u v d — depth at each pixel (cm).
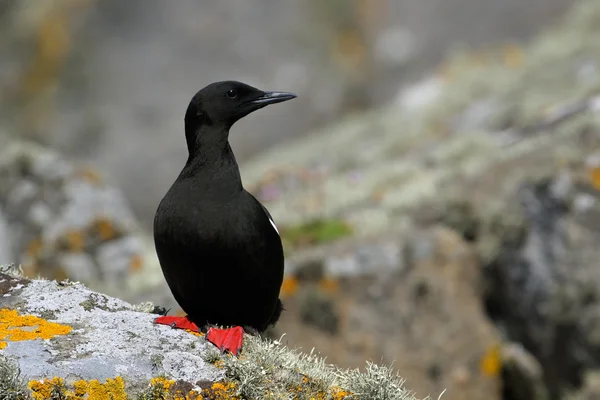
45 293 756
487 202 1753
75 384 650
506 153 1977
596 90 2248
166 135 3325
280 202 2155
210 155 812
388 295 1573
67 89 3412
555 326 1616
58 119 3369
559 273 1622
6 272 825
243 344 746
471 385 1549
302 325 1514
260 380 698
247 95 840
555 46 2747
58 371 657
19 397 624
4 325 703
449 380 1538
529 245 1662
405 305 1571
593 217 1647
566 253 1630
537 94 2427
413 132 2534
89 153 3316
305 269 1562
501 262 1677
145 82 3425
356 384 732
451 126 2498
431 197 1861
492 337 1602
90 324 725
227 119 831
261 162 2845
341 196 2073
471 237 1736
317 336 1505
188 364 696
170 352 704
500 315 1686
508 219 1689
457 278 1641
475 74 2800
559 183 1672
